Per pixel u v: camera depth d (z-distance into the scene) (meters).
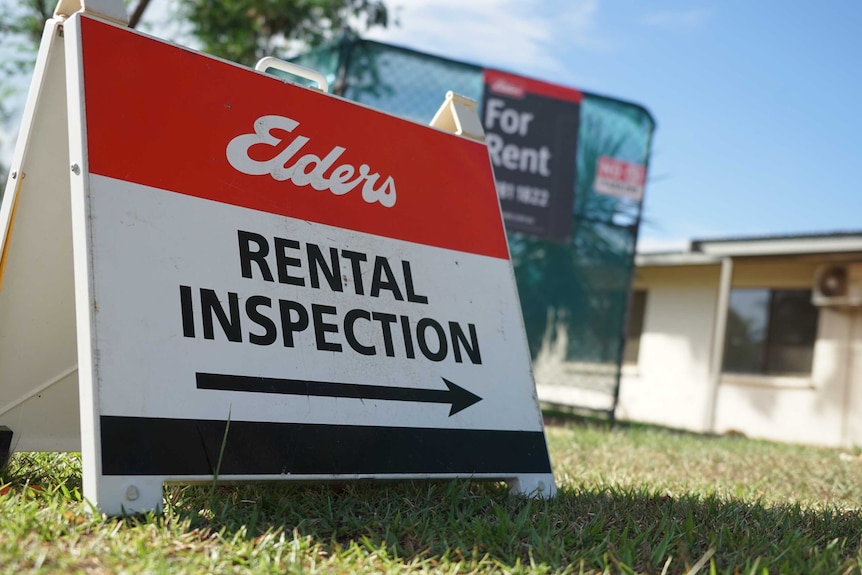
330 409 2.24
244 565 1.69
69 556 1.61
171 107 2.22
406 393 2.41
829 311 11.38
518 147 8.53
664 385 13.30
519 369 2.70
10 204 2.26
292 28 11.09
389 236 2.57
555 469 3.55
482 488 2.53
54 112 2.27
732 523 2.38
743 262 12.05
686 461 4.45
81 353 1.93
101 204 2.01
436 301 2.59
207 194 2.22
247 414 2.09
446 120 3.02
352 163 2.57
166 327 2.03
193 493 2.20
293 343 2.24
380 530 2.06
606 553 1.89
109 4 2.18
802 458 5.30
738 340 12.49
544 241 8.77
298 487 2.38
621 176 9.06
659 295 13.62
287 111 2.47
